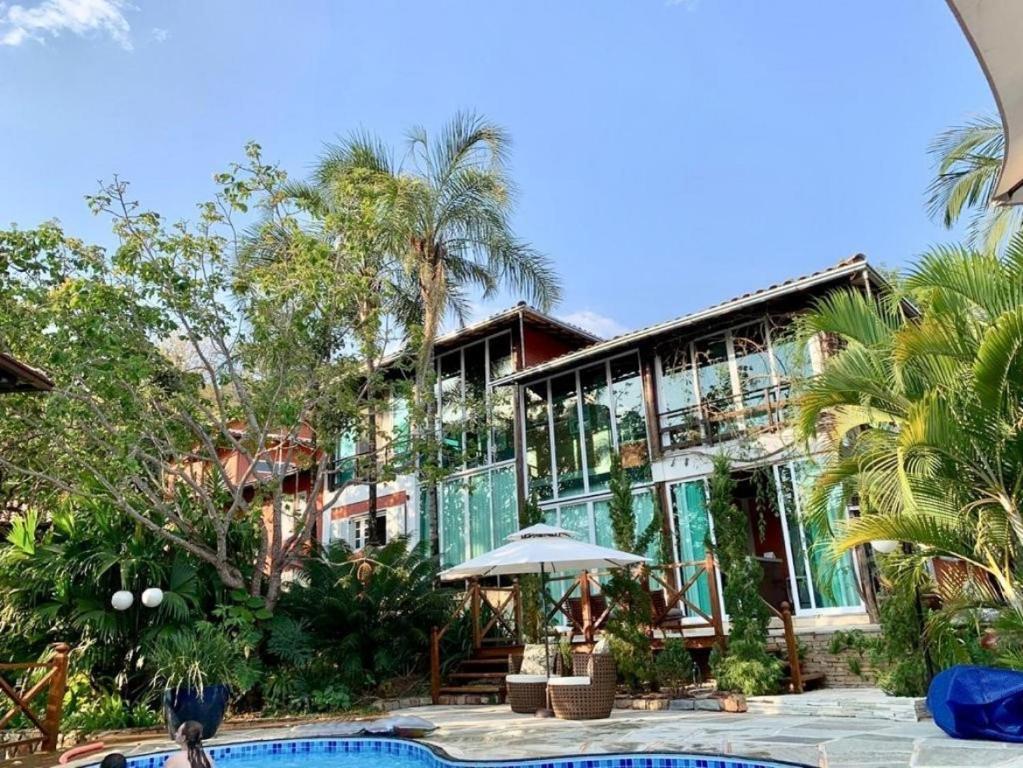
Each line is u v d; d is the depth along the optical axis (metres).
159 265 13.82
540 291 20.75
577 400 18.95
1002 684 7.02
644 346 17.58
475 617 16.28
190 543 14.14
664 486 16.53
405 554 17.33
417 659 15.84
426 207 19.55
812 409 8.80
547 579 15.80
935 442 7.29
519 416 19.95
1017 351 6.96
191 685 10.13
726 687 11.48
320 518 24.34
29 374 7.64
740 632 11.59
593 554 11.25
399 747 9.36
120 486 13.72
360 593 15.74
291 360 15.08
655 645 13.27
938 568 9.53
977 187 16.14
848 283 14.16
